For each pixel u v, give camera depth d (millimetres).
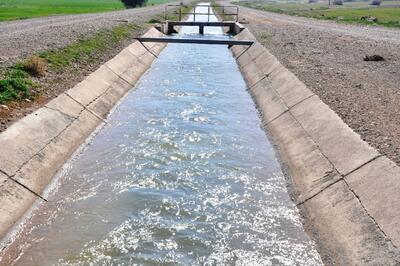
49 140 17391
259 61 37281
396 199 11641
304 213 13984
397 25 58906
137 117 23719
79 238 12406
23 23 46906
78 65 29156
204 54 49281
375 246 10773
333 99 21359
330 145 16469
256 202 14773
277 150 19406
